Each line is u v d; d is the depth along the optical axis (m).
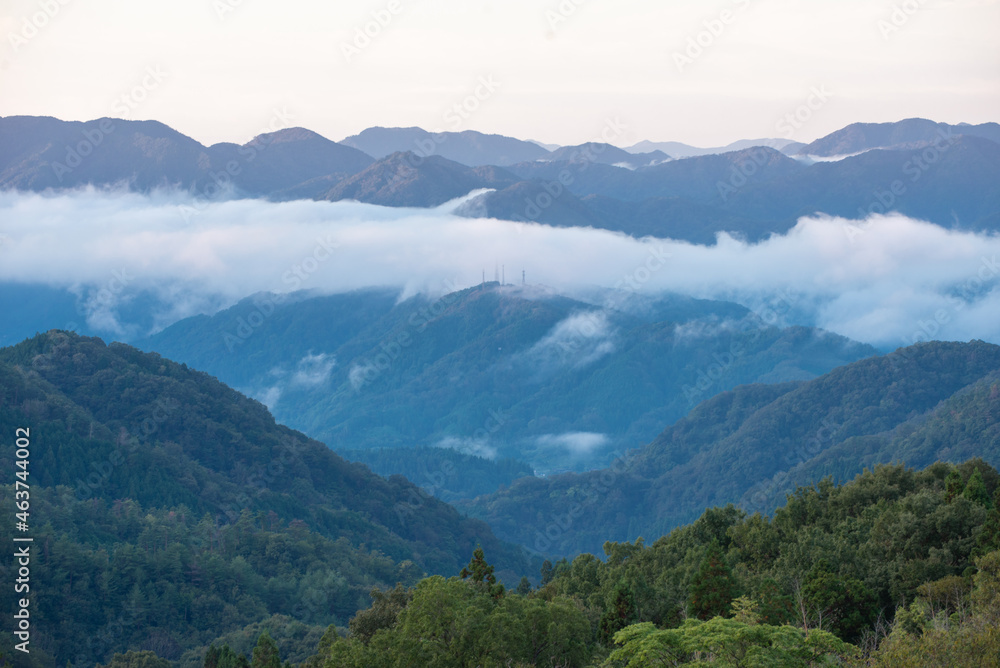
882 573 67.50
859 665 39.19
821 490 106.69
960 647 37.25
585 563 104.62
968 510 74.12
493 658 46.44
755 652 39.66
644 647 42.16
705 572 63.91
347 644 50.53
